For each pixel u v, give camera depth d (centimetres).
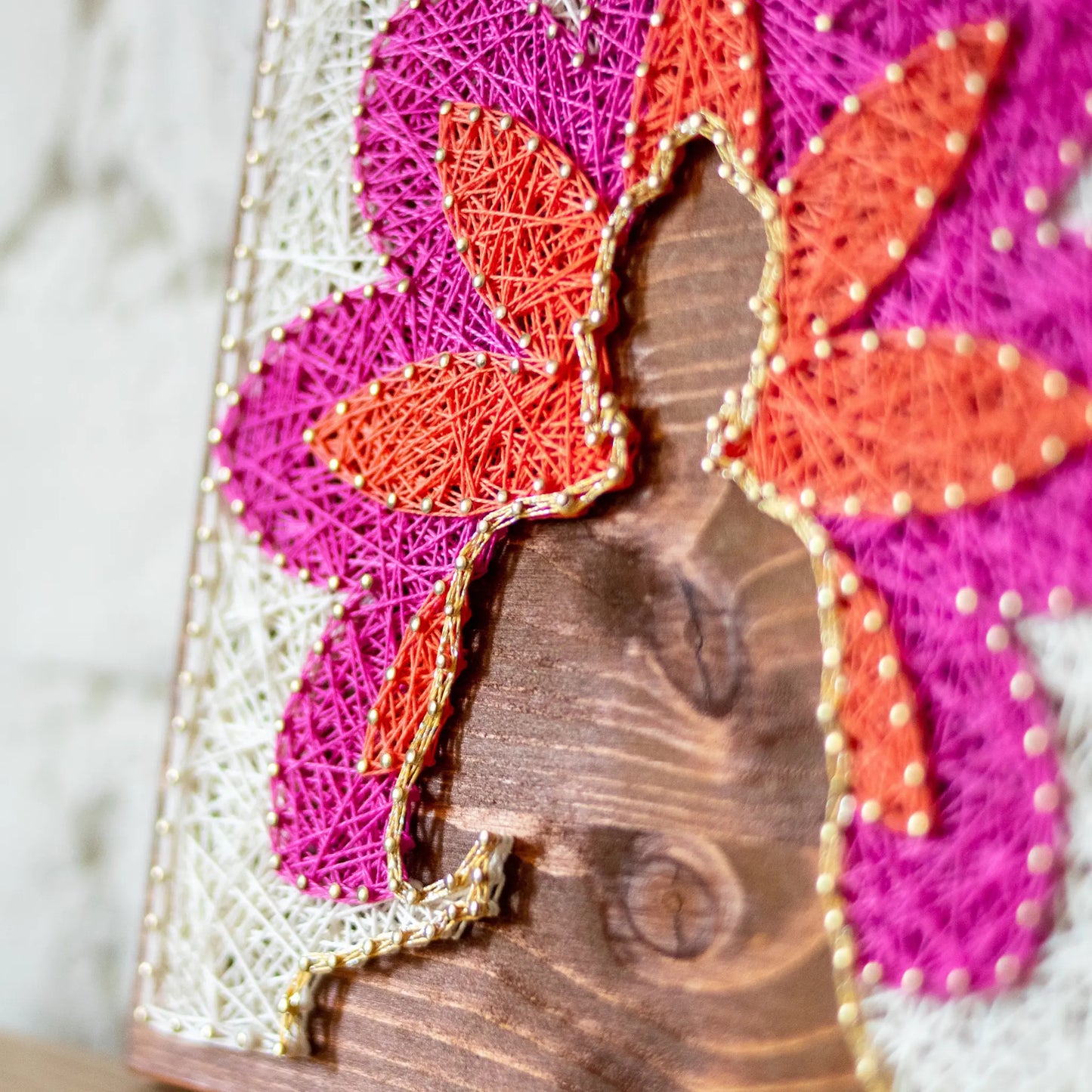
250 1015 41
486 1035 39
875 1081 36
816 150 37
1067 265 36
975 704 36
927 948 36
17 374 48
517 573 40
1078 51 36
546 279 39
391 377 41
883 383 37
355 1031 41
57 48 48
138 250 47
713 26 38
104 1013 46
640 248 39
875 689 37
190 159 47
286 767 42
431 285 41
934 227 37
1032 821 36
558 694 39
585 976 39
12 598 48
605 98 39
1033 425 36
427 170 41
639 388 39
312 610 42
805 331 37
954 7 36
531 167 39
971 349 36
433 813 40
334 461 41
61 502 48
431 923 40
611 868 39
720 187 38
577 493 39
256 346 43
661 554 39
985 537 36
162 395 47
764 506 37
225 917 42
